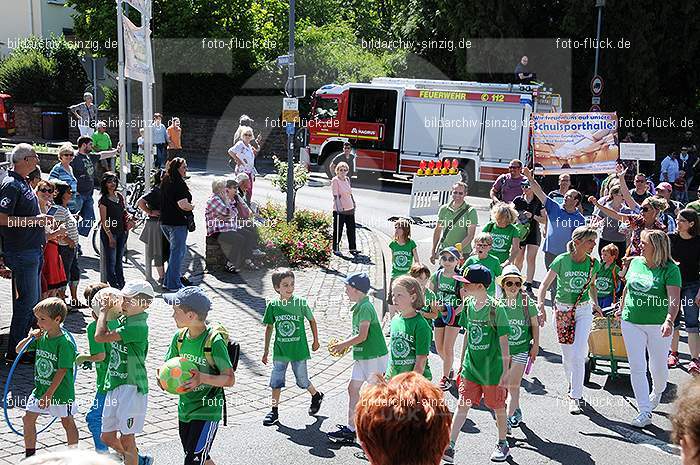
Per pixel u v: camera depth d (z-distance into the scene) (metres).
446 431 2.79
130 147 25.08
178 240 11.30
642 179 12.79
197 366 5.38
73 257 9.72
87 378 7.73
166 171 11.31
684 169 24.92
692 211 8.98
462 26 29.72
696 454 2.25
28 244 7.83
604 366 8.94
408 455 2.68
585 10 27.53
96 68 17.88
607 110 29.55
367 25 41.47
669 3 27.62
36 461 1.82
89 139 13.21
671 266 7.29
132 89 32.72
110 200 10.97
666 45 28.38
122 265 11.62
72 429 5.88
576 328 7.66
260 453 6.37
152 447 6.31
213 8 32.06
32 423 5.79
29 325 7.89
